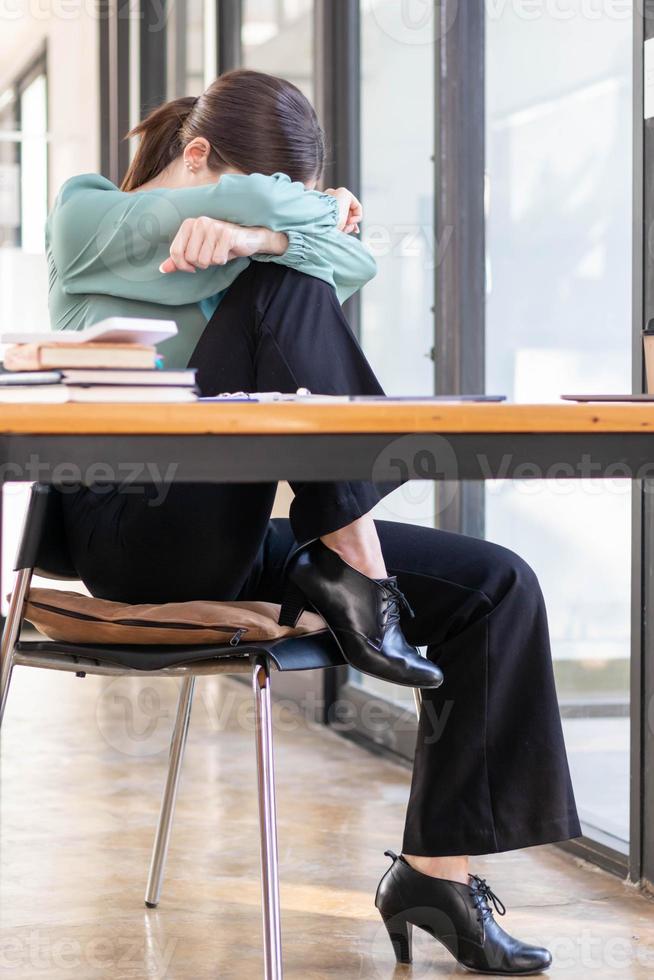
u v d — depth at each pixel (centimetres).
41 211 551
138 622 150
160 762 315
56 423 108
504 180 286
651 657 218
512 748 173
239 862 233
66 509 166
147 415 108
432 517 313
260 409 110
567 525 255
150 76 505
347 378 161
